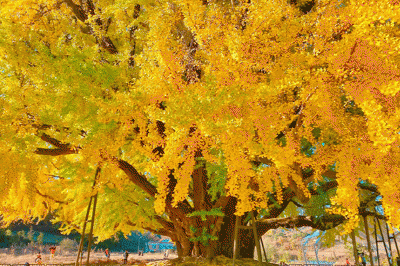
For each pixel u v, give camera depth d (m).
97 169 7.80
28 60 5.67
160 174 5.25
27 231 41.28
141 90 5.23
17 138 5.62
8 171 5.81
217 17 4.92
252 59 4.62
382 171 4.38
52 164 9.60
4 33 5.65
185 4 5.03
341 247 40.59
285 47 4.62
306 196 6.01
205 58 5.84
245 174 5.02
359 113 6.35
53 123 5.86
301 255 34.38
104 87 5.73
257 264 8.85
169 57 5.17
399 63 4.40
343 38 4.28
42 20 7.75
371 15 3.58
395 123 3.62
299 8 5.95
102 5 7.98
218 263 8.58
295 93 5.99
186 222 9.38
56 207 11.86
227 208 9.80
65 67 5.54
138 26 7.16
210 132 4.44
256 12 4.47
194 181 9.32
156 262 10.40
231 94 4.30
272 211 10.86
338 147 5.23
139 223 11.19
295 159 4.85
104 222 10.46
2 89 5.68
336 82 4.50
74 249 37.12
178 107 4.53
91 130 5.56
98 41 7.73
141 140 5.92
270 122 4.50
